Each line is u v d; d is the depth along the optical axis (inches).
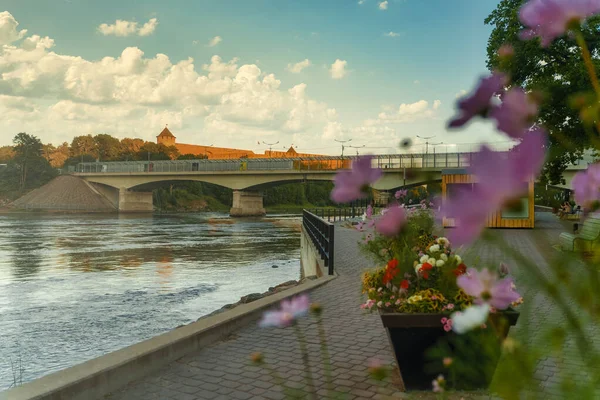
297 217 3255.4
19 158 4731.8
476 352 67.1
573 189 30.5
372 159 32.5
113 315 518.3
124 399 159.8
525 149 20.5
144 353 182.2
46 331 452.4
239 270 868.0
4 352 386.6
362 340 222.7
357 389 162.2
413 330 154.2
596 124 22.5
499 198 19.8
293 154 5989.2
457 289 152.9
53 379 154.9
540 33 24.0
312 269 582.2
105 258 1035.9
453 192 21.7
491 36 627.2
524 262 29.7
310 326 247.9
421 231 155.9
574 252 29.8
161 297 618.8
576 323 29.4
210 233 1758.1
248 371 184.1
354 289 354.3
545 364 166.9
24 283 729.0
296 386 167.0
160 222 2518.5
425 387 154.0
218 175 3201.3
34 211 3629.4
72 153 5871.1
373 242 196.5
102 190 4126.5
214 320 234.5
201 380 175.9
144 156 5413.4
